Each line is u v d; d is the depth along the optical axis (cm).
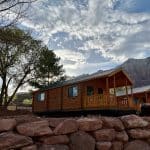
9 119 389
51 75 4178
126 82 2448
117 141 480
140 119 520
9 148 367
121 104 2269
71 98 2508
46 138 407
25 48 3356
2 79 3603
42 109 2955
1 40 1480
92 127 456
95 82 2458
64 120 434
